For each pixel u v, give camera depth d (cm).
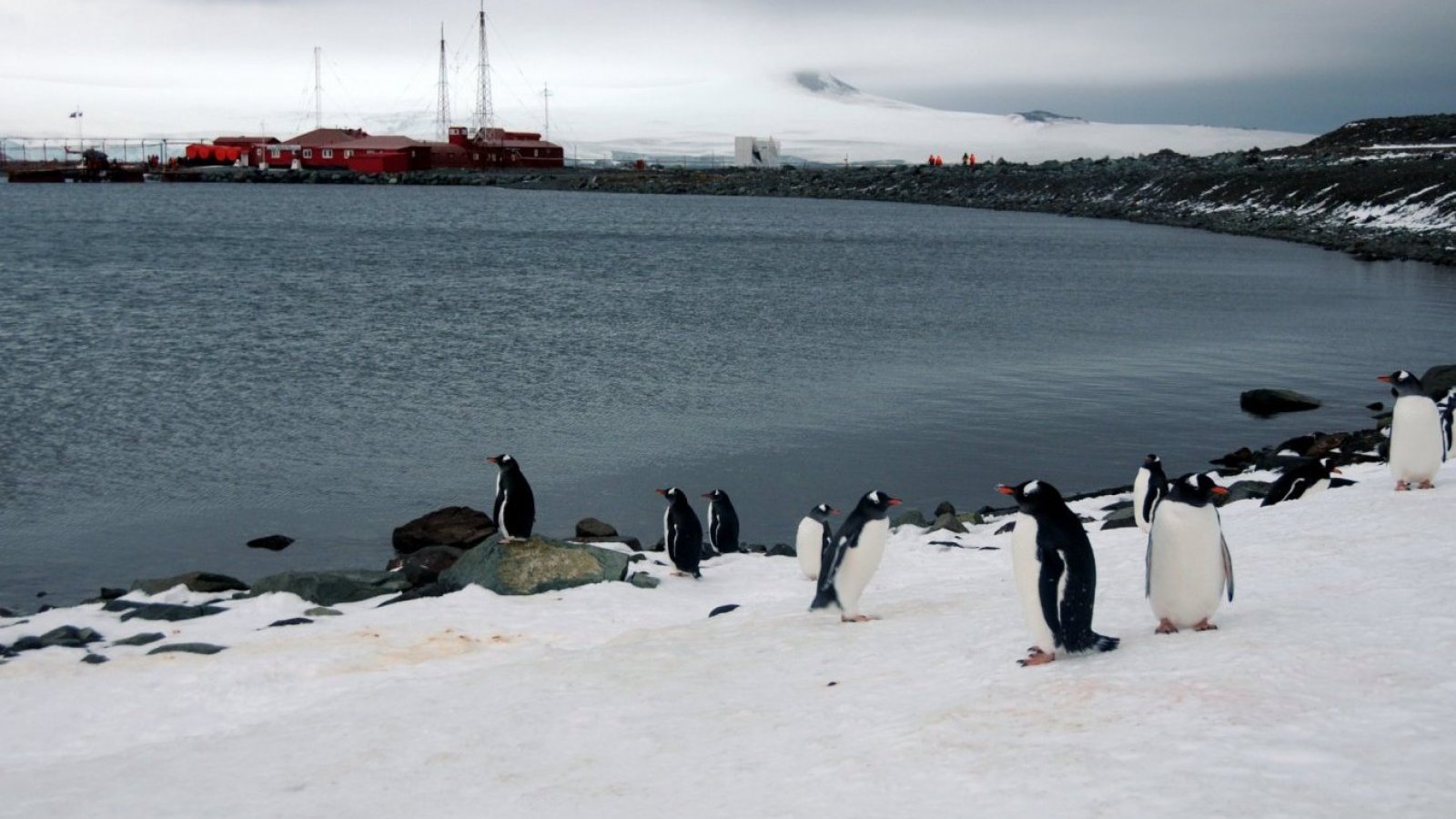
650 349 4788
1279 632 980
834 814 731
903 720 901
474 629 1484
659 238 12025
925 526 2184
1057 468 2878
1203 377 4188
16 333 4972
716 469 2864
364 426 3319
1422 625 960
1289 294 6856
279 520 2467
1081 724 819
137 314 5694
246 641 1438
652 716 1022
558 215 16462
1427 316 5872
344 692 1238
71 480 2752
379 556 2230
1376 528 1424
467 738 1006
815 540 1702
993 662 1018
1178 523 994
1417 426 1620
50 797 942
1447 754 700
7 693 1256
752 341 5012
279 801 892
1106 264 8975
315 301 6375
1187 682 866
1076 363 4462
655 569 1856
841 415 3484
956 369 4309
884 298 6731
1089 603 973
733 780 827
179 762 1012
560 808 815
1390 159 14138
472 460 2948
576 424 3353
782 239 12006
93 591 2045
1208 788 683
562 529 2372
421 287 7238
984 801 715
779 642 1246
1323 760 708
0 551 2256
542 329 5378
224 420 3378
